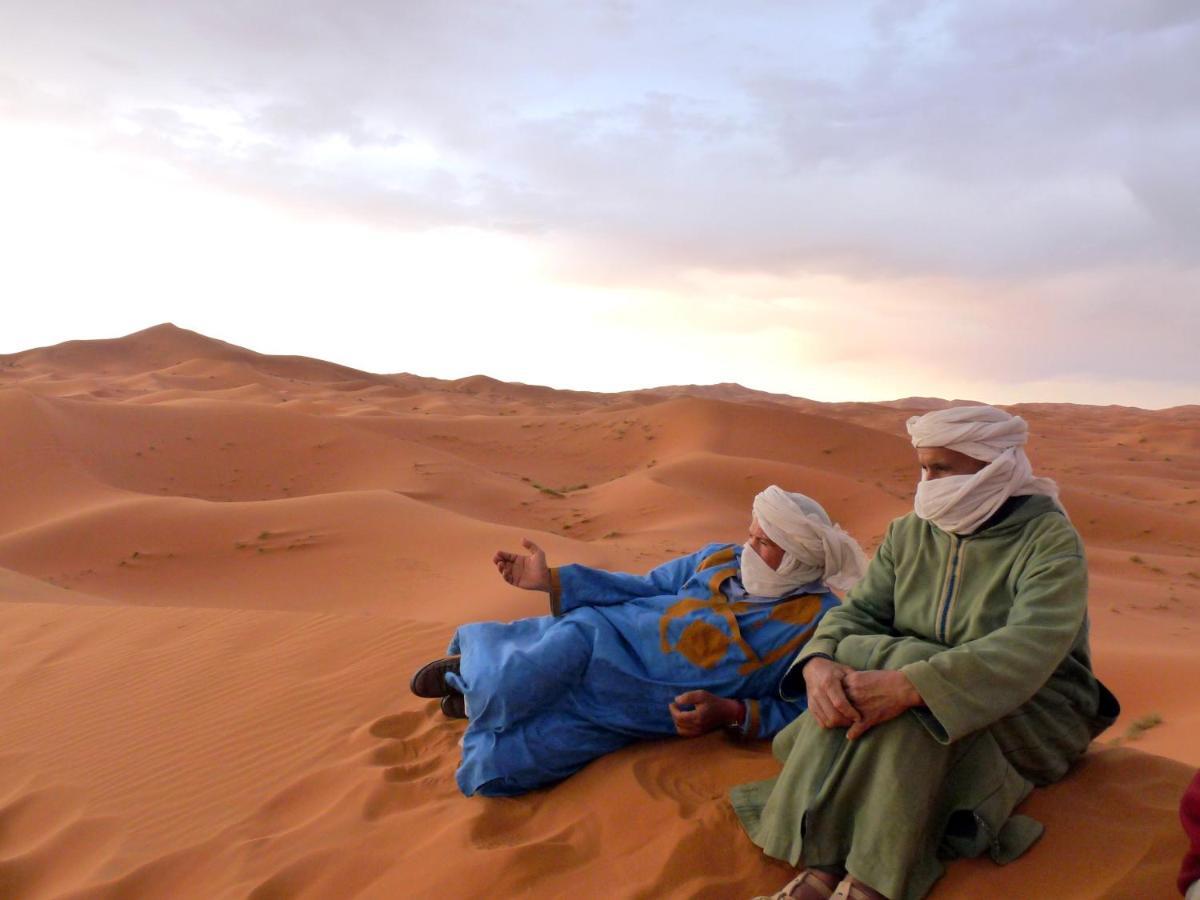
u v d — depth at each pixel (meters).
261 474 43.41
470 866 3.64
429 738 5.15
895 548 3.75
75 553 25.48
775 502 4.30
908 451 58.41
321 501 27.72
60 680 7.70
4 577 15.68
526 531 25.53
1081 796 3.45
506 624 4.70
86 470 37.75
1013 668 3.04
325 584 22.55
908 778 3.06
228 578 23.80
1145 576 29.58
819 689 3.26
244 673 7.00
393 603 20.33
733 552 4.71
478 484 40.84
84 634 9.11
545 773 4.25
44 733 6.41
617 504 37.66
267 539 25.70
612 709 4.34
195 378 105.00
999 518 3.42
